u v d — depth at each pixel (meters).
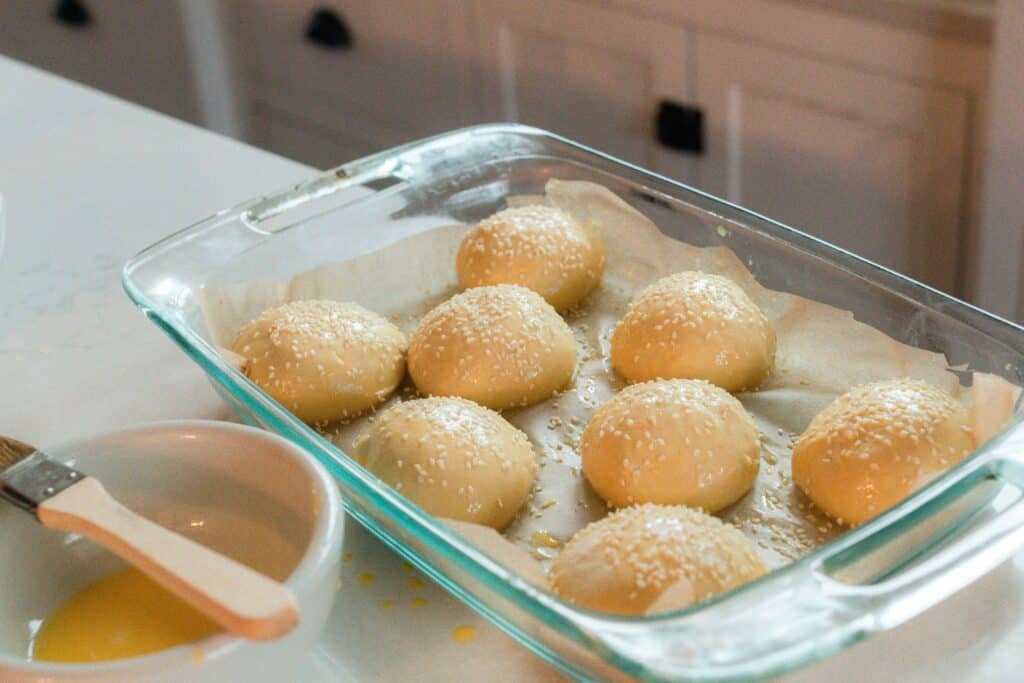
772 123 1.34
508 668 0.74
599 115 1.47
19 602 0.73
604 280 0.98
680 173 1.43
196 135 1.14
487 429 0.85
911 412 0.82
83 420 0.88
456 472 0.83
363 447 0.85
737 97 1.35
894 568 0.72
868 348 0.88
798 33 1.28
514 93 1.54
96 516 0.70
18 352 0.94
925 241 1.31
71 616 0.73
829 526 0.82
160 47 1.93
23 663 0.66
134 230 1.03
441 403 0.87
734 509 0.83
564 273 0.96
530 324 0.91
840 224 1.35
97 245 1.02
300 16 1.74
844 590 0.68
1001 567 0.77
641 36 1.38
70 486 0.71
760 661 0.66
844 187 1.33
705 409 0.84
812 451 0.82
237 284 0.94
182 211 1.05
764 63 1.32
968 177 1.25
